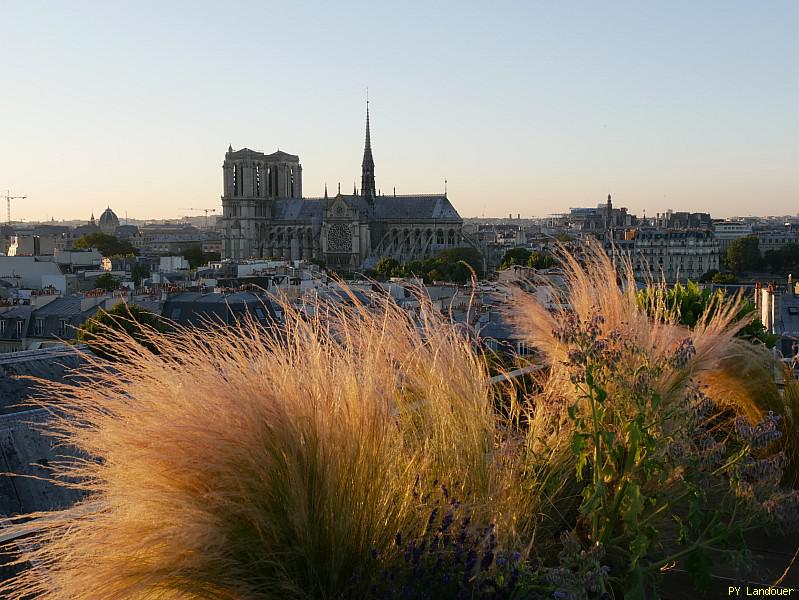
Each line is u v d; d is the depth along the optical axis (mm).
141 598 8828
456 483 11664
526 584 10570
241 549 9211
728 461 12422
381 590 9703
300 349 10906
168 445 8906
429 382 12148
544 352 15789
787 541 15188
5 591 8953
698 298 21750
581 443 12430
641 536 11633
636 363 13516
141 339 10273
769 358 17094
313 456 9727
